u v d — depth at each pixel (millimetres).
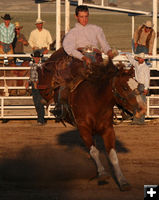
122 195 11109
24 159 14938
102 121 11812
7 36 26750
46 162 14539
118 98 11500
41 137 19156
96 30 13055
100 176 11852
